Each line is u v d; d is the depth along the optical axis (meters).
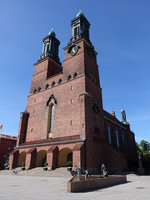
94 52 47.03
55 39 54.22
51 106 39.75
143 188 14.34
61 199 9.76
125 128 58.81
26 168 31.55
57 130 34.62
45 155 35.47
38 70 49.03
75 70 39.53
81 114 31.12
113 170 30.95
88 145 28.33
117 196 10.66
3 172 33.78
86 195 11.12
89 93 35.91
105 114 48.19
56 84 41.44
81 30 46.03
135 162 40.25
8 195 10.66
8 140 55.59
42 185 15.95
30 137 38.97
